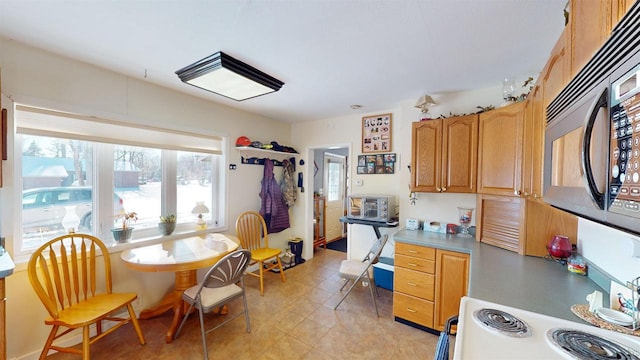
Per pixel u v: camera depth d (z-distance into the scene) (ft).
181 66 7.06
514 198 6.62
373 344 7.04
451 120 8.10
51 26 5.24
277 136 13.55
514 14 4.69
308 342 7.09
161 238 8.73
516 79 7.55
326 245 17.13
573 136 2.66
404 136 10.07
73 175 7.17
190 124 9.54
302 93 9.16
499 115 6.84
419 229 9.56
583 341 3.01
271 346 6.90
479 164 7.55
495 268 5.71
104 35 5.57
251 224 11.65
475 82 8.02
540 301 4.18
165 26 5.21
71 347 6.70
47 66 6.33
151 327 7.67
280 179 13.74
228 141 10.98
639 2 1.52
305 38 5.60
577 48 2.77
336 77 7.70
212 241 8.69
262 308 8.87
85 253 6.69
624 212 1.67
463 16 4.78
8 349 5.89
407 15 4.77
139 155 8.56
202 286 6.35
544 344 3.02
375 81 7.99
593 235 5.19
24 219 6.36
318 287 10.59
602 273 4.67
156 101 8.54
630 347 2.95
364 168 11.89
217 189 10.99
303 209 14.19
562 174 3.05
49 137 6.61
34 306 6.24
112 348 6.72
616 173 1.78
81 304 6.33
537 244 6.50
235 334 7.39
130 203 8.36
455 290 7.18
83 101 6.94
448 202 9.18
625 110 1.68
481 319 3.50
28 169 6.42
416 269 7.80
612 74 1.85
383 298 9.68
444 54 6.26
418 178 8.68
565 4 4.36
